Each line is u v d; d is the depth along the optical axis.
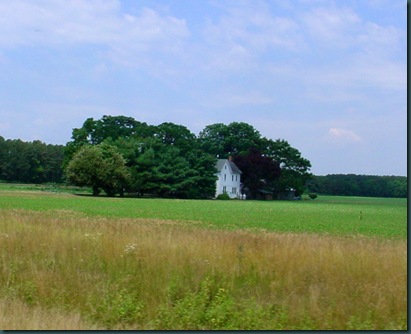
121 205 59.16
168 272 11.17
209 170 107.19
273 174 125.19
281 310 9.72
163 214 45.06
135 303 10.16
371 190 155.75
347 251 12.96
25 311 9.50
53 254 12.50
